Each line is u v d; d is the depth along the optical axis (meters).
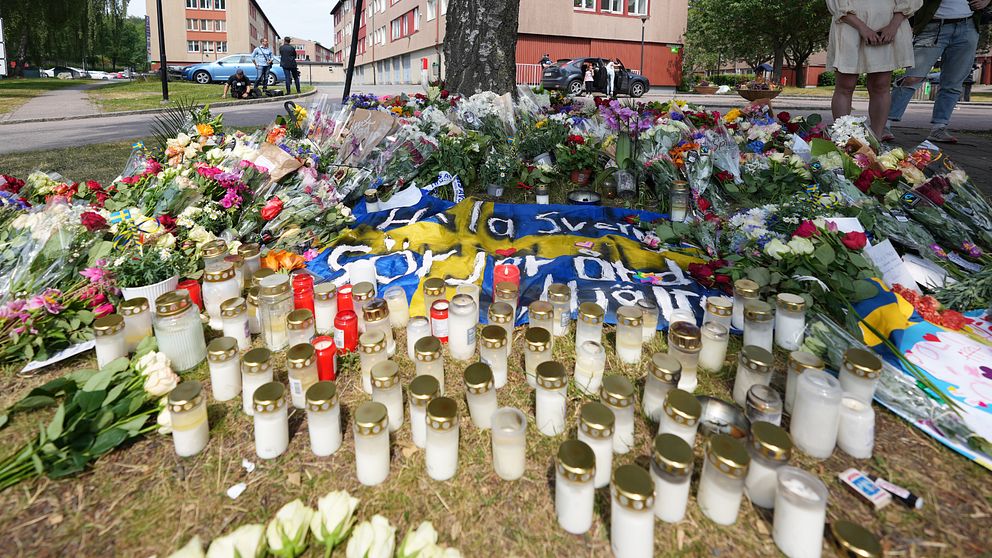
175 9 49.41
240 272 2.63
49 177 3.55
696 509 1.44
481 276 2.78
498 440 1.50
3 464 1.51
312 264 2.93
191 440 1.62
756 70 36.78
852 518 1.42
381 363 1.75
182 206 3.15
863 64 4.97
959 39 6.25
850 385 1.73
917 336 2.09
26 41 37.28
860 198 3.34
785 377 2.00
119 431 1.62
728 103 16.03
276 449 1.61
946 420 1.72
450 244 3.13
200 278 2.68
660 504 1.38
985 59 38.00
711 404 1.68
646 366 2.10
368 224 3.46
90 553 1.32
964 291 2.45
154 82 29.31
